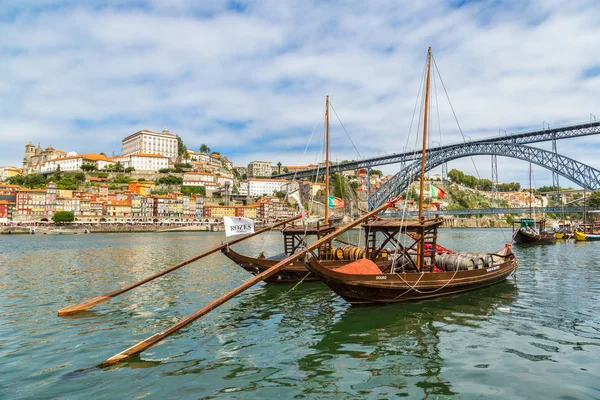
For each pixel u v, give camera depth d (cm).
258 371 1110
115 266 3616
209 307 1395
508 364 1138
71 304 1981
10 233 12488
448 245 6688
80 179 19088
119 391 988
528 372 1080
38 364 1172
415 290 1912
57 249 5925
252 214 18038
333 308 1866
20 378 1070
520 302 1934
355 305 1852
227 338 1412
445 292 2047
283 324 1592
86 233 13300
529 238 6500
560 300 1983
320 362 1174
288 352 1264
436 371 1096
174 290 2344
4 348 1312
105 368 1136
